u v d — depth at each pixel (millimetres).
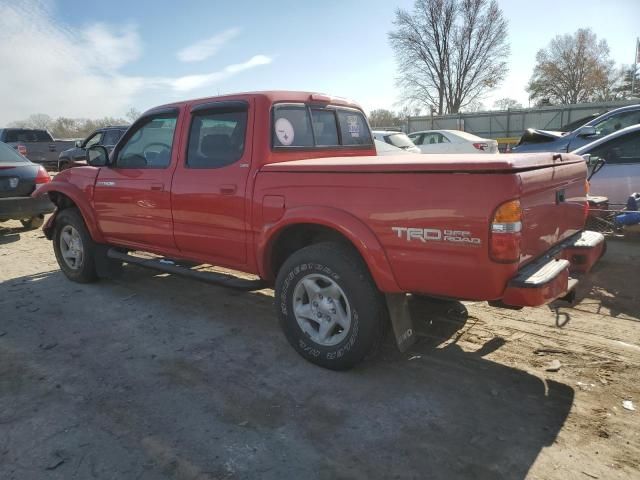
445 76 52031
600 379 3273
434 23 49500
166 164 4445
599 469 2438
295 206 3404
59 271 6215
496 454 2566
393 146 12766
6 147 8578
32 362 3695
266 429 2818
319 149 4199
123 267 6172
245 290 3867
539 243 3018
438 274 2854
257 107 3748
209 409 3035
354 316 3242
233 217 3834
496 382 3283
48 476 2451
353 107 4750
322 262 3303
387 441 2691
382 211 2998
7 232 8938
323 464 2518
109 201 4957
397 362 3600
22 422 2920
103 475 2453
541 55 59344
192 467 2506
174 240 4422
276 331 4238
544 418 2869
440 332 4090
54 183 5574
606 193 6922
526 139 9297
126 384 3352
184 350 3877
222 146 3969
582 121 12695
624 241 5934
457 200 2719
